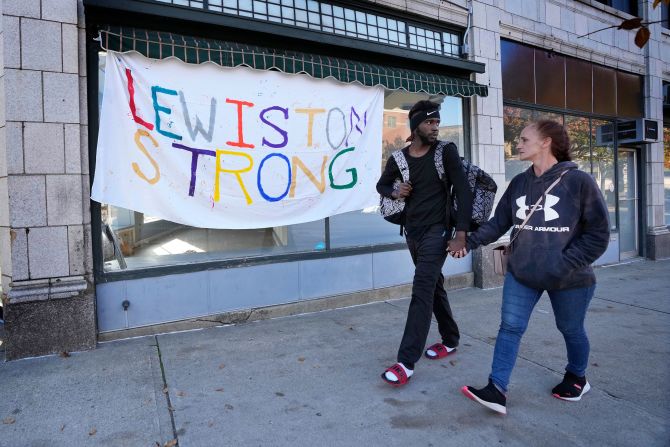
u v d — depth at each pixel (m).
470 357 3.75
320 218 5.07
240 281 4.74
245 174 4.62
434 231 3.27
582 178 2.62
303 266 5.11
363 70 5.15
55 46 3.73
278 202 4.82
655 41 9.29
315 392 3.12
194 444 2.50
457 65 5.95
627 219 9.16
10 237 3.65
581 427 2.67
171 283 4.39
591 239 2.62
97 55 4.04
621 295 6.01
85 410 2.86
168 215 4.27
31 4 3.64
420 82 5.52
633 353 3.84
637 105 9.13
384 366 3.56
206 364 3.59
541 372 3.44
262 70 4.64
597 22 8.28
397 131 5.86
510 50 6.97
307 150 4.95
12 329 3.62
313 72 4.79
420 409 2.89
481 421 2.74
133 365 3.56
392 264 5.74
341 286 5.37
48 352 3.74
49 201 3.74
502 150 6.61
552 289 2.74
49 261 3.75
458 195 3.12
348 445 2.50
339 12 5.31
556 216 2.64
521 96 7.10
